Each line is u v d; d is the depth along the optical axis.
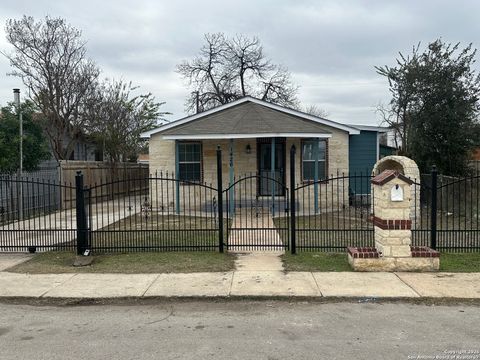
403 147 21.38
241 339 4.86
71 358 4.39
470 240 10.37
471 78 18.38
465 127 18.03
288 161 17.17
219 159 9.13
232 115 17.36
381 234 7.74
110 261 8.52
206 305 6.16
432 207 8.67
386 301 6.23
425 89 18.52
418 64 19.09
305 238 10.73
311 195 17.41
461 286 6.75
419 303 6.14
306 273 7.54
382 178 7.72
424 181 16.80
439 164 18.52
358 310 5.86
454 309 5.87
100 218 14.92
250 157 17.36
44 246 9.40
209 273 7.61
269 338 4.88
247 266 8.06
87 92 26.36
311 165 17.39
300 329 5.16
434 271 7.64
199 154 17.64
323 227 12.63
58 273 7.75
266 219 14.20
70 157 25.59
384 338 4.84
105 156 27.95
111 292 6.62
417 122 18.69
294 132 15.25
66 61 23.58
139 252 9.25
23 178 14.71
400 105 20.36
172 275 7.51
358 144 19.38
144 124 29.25
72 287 6.89
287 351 4.50
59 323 5.47
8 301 6.41
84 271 7.85
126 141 27.36
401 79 20.19
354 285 6.83
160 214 15.98
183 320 5.54
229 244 9.77
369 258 7.67
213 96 39.31
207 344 4.71
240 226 12.30
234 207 15.55
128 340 4.86
